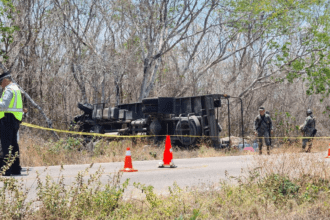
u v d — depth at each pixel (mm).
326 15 26703
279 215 5219
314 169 7504
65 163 12656
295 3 26672
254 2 26656
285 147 15781
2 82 8391
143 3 27156
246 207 5480
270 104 32344
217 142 18891
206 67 30078
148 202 5781
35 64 26312
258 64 33125
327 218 5059
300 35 29812
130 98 31891
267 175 7008
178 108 19875
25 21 24266
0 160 8406
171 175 9102
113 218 4836
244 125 29859
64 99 28016
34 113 26516
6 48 23281
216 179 8367
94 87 28656
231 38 29312
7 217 4660
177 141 19531
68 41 28266
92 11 28547
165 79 32312
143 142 19141
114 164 11953
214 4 27391
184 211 5211
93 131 21953
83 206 5148
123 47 29641
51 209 5023
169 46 30125
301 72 28531
